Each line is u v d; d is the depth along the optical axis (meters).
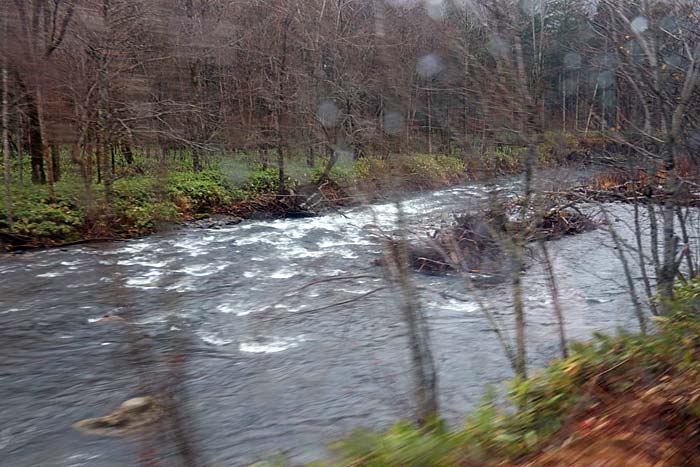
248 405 7.24
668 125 6.76
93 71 14.62
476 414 4.65
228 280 13.51
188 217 21.08
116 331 10.20
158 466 4.01
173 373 4.21
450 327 9.69
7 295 12.48
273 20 19.00
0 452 6.36
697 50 6.46
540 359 8.34
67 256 16.02
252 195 23.41
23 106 19.25
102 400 7.54
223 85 21.08
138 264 9.70
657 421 4.19
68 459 6.11
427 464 3.58
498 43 5.31
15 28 17.34
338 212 6.03
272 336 9.60
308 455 5.89
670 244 6.88
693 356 4.95
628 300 10.74
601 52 6.68
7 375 8.45
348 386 7.64
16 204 18.16
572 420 4.34
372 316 9.86
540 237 6.38
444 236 6.21
